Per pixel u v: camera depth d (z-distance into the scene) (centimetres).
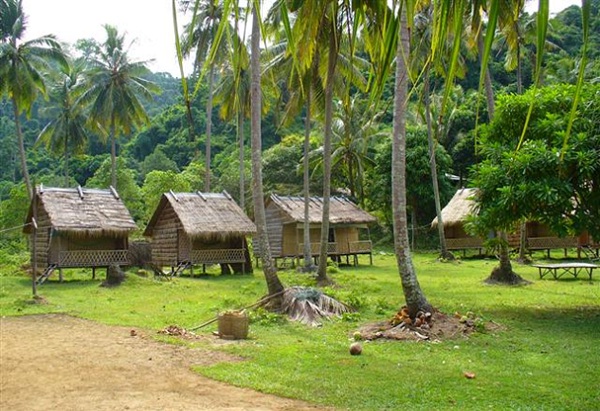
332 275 2173
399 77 1062
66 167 3828
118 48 3403
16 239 3456
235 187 4203
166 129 5475
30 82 2986
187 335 1027
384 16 211
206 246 2597
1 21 2983
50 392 667
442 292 1609
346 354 853
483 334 986
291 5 269
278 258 2964
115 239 2548
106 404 615
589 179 1102
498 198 1175
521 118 1252
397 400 617
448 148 4075
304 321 1141
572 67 3406
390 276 2231
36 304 1512
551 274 2125
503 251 1838
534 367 761
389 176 3716
